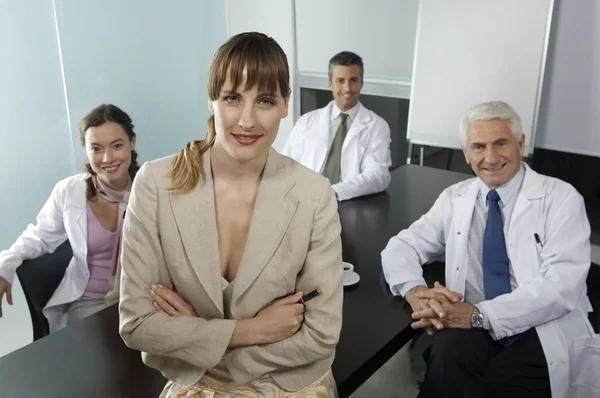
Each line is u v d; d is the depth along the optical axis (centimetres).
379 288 165
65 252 204
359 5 355
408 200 243
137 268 98
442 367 148
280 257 98
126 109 356
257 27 412
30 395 115
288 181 99
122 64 346
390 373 227
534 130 297
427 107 330
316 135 303
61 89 315
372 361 129
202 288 97
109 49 335
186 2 376
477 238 173
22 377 122
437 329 150
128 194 201
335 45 377
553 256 158
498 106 165
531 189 167
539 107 296
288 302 100
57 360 128
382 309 153
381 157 284
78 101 326
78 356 130
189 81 394
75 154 327
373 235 203
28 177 308
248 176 99
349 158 291
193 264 96
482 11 297
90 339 138
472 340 151
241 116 88
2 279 193
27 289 189
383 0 344
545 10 278
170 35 371
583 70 282
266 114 90
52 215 205
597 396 155
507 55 295
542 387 151
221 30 412
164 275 101
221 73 87
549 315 152
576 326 158
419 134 338
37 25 297
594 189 296
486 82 305
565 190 165
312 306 100
